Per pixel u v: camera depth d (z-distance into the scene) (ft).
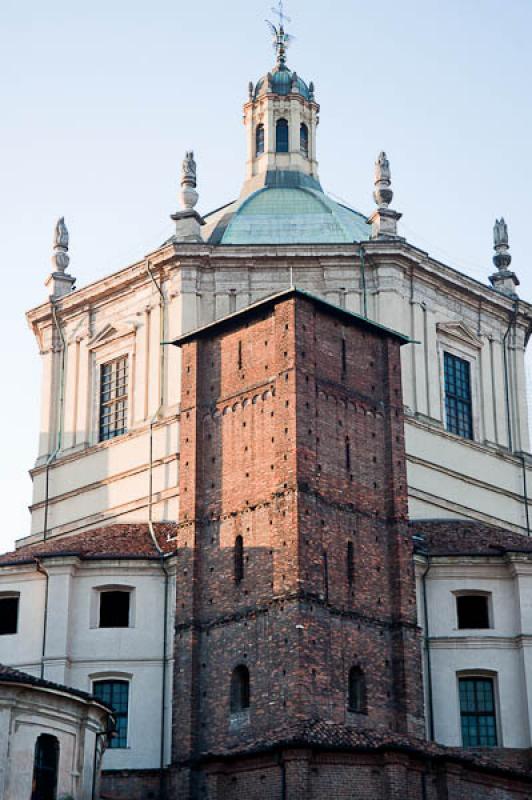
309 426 214.28
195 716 210.79
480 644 228.22
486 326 276.00
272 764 192.03
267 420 217.97
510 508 267.80
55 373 276.41
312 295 220.02
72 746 197.26
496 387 273.95
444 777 195.93
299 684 198.80
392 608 216.33
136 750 221.46
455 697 225.56
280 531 209.26
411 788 192.95
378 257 258.98
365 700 207.41
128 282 266.16
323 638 204.33
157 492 249.75
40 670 225.97
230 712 207.21
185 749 208.74
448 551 232.53
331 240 265.13
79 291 272.92
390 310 256.93
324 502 212.64
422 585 230.68
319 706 200.03
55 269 285.64
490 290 274.36
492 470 266.77
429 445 256.32
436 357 263.49
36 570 231.91
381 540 219.20
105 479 258.78
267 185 285.84
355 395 224.12
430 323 264.11
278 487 212.02
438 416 259.80
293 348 216.33
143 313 263.49
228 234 266.77
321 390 219.00
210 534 220.02
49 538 264.11
